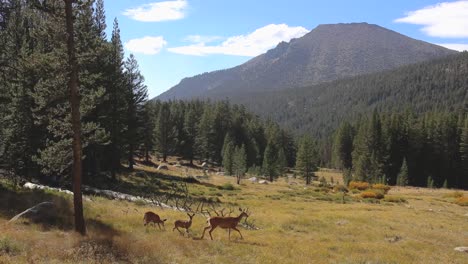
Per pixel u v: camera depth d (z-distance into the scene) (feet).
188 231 71.10
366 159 335.67
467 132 330.75
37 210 63.36
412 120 377.50
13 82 103.55
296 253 60.44
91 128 59.16
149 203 109.60
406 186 312.29
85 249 45.01
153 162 323.16
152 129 302.25
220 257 52.34
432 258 66.23
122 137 158.20
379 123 357.82
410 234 89.56
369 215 118.93
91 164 148.46
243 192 193.88
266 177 329.93
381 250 68.49
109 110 142.31
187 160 382.01
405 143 353.51
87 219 68.33
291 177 375.86
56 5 53.26
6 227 52.95
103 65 132.36
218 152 381.40
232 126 404.36
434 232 94.63
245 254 56.24
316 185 305.12
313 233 84.48
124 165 241.55
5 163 103.40
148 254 48.37
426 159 347.97
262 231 81.76
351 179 327.67
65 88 54.60
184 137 369.91
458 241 85.97
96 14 145.07
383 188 260.42
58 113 57.26
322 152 565.94
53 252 43.70
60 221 62.49
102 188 138.00
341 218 108.17
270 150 315.17
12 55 91.40
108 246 48.37
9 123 105.50
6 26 113.50
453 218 130.72
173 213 93.25
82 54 53.93
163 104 403.75
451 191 273.54
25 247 44.47
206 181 238.89
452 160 344.49
